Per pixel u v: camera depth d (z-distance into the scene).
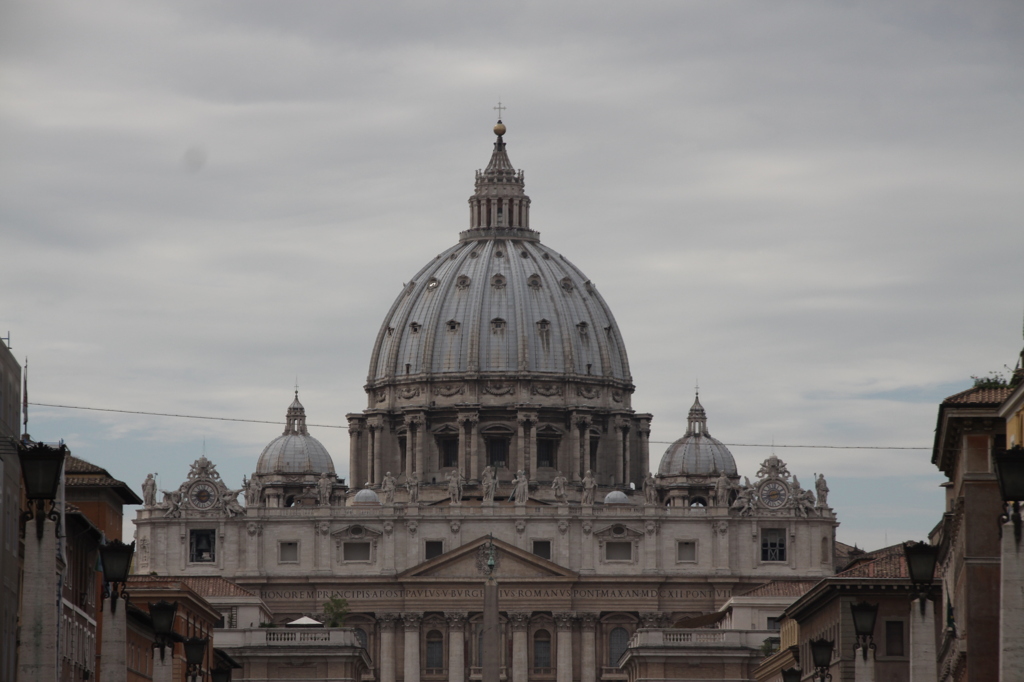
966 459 183.62
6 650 171.75
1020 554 117.44
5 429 172.12
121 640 135.50
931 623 138.12
